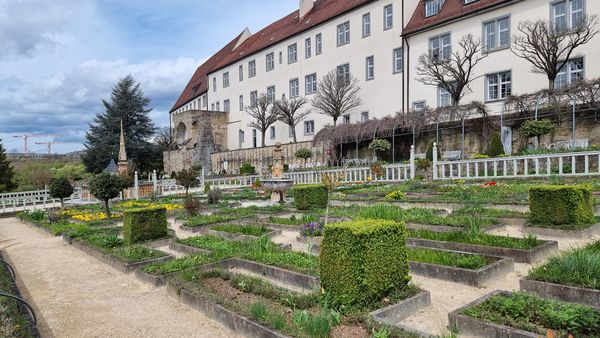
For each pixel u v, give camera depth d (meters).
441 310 5.20
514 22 25.17
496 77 26.30
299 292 5.70
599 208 10.41
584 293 4.86
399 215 10.95
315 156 35.41
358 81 35.59
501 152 21.56
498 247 7.23
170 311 5.84
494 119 23.72
